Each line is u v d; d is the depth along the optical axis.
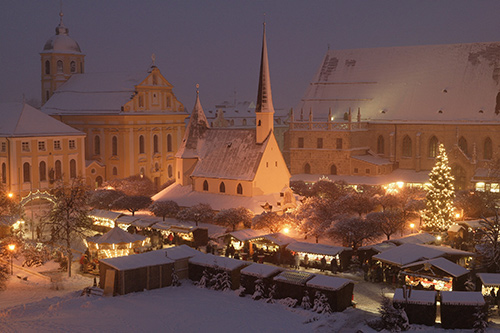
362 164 134.50
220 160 107.44
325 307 55.81
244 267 65.31
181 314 55.34
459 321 50.81
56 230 79.50
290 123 142.38
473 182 125.00
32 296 64.19
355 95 150.88
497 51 137.75
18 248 82.06
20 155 118.81
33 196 108.62
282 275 60.12
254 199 100.88
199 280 67.31
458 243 79.94
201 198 105.69
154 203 100.12
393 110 143.00
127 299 60.53
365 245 78.06
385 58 152.12
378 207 104.38
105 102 145.75
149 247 81.69
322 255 73.12
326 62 160.12
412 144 138.38
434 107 138.50
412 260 65.19
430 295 52.62
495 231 69.31
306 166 141.25
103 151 143.75
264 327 51.81
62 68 165.50
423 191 114.12
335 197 109.25
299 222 87.69
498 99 132.38
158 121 148.75
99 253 77.62
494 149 129.25
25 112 123.94
